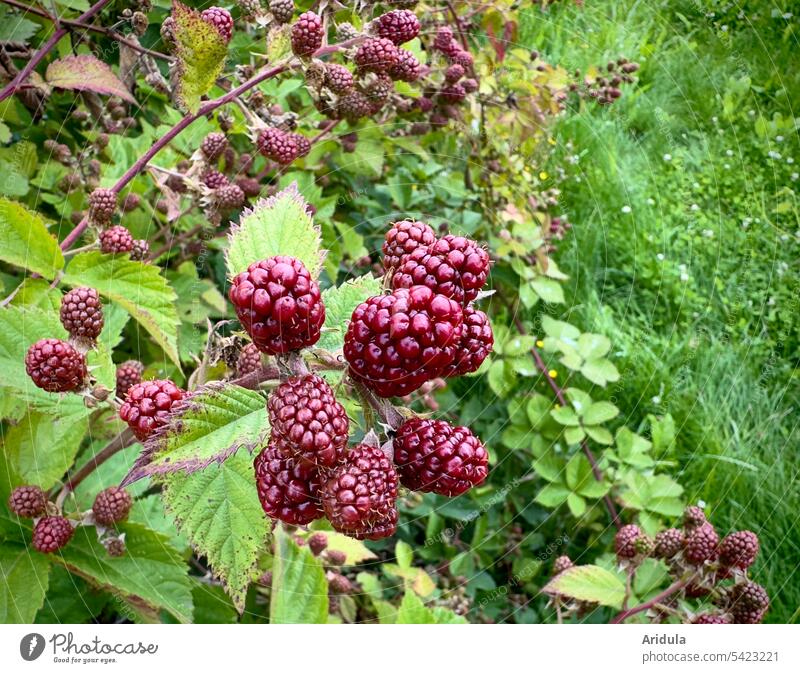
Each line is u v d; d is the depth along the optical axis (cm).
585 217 54
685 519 33
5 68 30
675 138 55
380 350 16
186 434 16
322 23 26
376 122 38
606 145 54
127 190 33
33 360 19
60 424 24
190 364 33
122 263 25
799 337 52
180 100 25
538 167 48
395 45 27
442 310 16
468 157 46
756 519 47
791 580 45
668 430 45
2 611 24
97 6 28
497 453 48
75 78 28
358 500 15
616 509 46
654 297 54
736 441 49
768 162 55
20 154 32
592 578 32
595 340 46
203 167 28
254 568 21
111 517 24
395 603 40
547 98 45
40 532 24
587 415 44
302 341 16
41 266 25
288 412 15
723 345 52
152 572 25
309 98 39
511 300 51
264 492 16
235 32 34
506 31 43
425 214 46
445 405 44
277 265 16
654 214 54
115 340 27
